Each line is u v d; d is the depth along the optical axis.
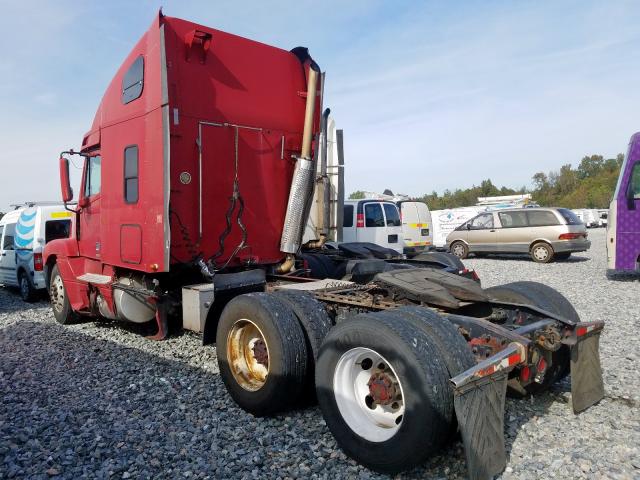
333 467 3.40
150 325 7.87
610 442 3.62
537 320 4.18
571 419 4.00
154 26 5.68
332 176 7.38
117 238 6.55
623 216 11.77
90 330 7.80
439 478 3.21
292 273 6.63
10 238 12.40
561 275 14.16
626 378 4.91
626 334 6.69
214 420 4.20
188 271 6.23
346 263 7.11
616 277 13.18
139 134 6.01
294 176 6.68
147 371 5.55
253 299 4.30
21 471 3.43
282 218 6.90
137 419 4.26
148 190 5.85
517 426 3.88
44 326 8.31
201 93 6.06
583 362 3.99
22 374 5.63
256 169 6.59
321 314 4.33
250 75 6.49
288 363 4.01
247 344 4.50
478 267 17.27
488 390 3.08
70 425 4.19
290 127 6.90
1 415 4.45
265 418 4.22
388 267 6.62
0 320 9.12
